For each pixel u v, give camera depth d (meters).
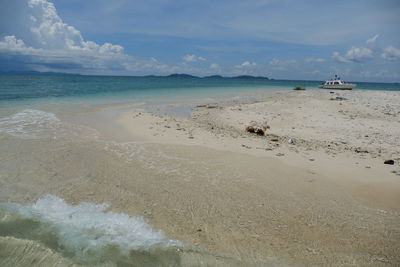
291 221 5.29
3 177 6.66
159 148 9.44
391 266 4.16
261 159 8.57
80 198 5.87
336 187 6.73
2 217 5.11
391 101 26.12
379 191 6.54
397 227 5.14
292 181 7.02
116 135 11.06
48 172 7.07
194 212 5.49
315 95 32.62
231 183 6.82
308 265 4.16
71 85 44.84
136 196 6.04
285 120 16.12
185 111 19.38
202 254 4.34
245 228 5.03
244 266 4.09
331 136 12.33
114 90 36.62
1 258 4.14
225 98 30.19
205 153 9.03
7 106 17.25
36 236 4.64
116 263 4.10
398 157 9.23
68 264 4.05
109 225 5.01
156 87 48.34
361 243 4.69
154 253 4.32
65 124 12.72
